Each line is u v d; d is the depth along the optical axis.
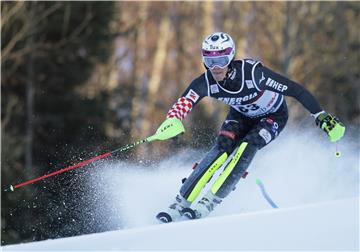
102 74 61.88
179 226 11.08
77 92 49.16
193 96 14.96
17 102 48.88
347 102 64.50
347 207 11.48
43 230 29.23
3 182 40.31
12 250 10.84
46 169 45.69
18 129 48.69
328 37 66.50
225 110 58.94
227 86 14.84
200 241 10.29
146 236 10.71
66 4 48.81
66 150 45.97
